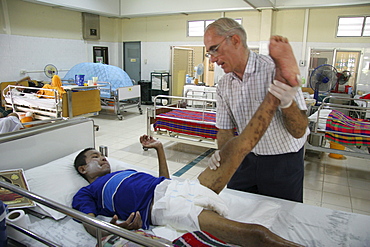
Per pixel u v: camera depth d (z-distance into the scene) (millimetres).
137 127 5887
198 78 8094
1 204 1330
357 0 6035
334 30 6617
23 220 1484
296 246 1089
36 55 7527
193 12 8016
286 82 1121
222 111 1659
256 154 1581
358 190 3207
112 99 6660
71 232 1505
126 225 1364
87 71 7125
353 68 6590
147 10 8500
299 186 1641
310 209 1614
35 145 2002
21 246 1399
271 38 1109
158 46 9125
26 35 7238
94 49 9133
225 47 1334
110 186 1646
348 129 3303
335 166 3928
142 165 3781
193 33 8492
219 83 1616
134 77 9875
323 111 4332
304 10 6801
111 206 1612
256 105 1435
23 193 1302
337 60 6711
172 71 8711
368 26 6305
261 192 1708
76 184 1899
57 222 1594
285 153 1520
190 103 7188
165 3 8180
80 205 1618
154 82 8648
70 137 2256
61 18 8016
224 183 1481
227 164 1432
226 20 1342
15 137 1868
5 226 1349
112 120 6551
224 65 1425
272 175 1573
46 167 1960
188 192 1435
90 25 8797
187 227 1354
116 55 9867
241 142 1367
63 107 4816
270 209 1561
